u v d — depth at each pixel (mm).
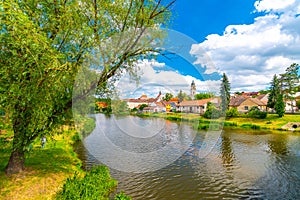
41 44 4387
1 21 3883
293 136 21656
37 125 5246
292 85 40875
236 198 7672
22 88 4539
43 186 6188
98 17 5445
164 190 7996
